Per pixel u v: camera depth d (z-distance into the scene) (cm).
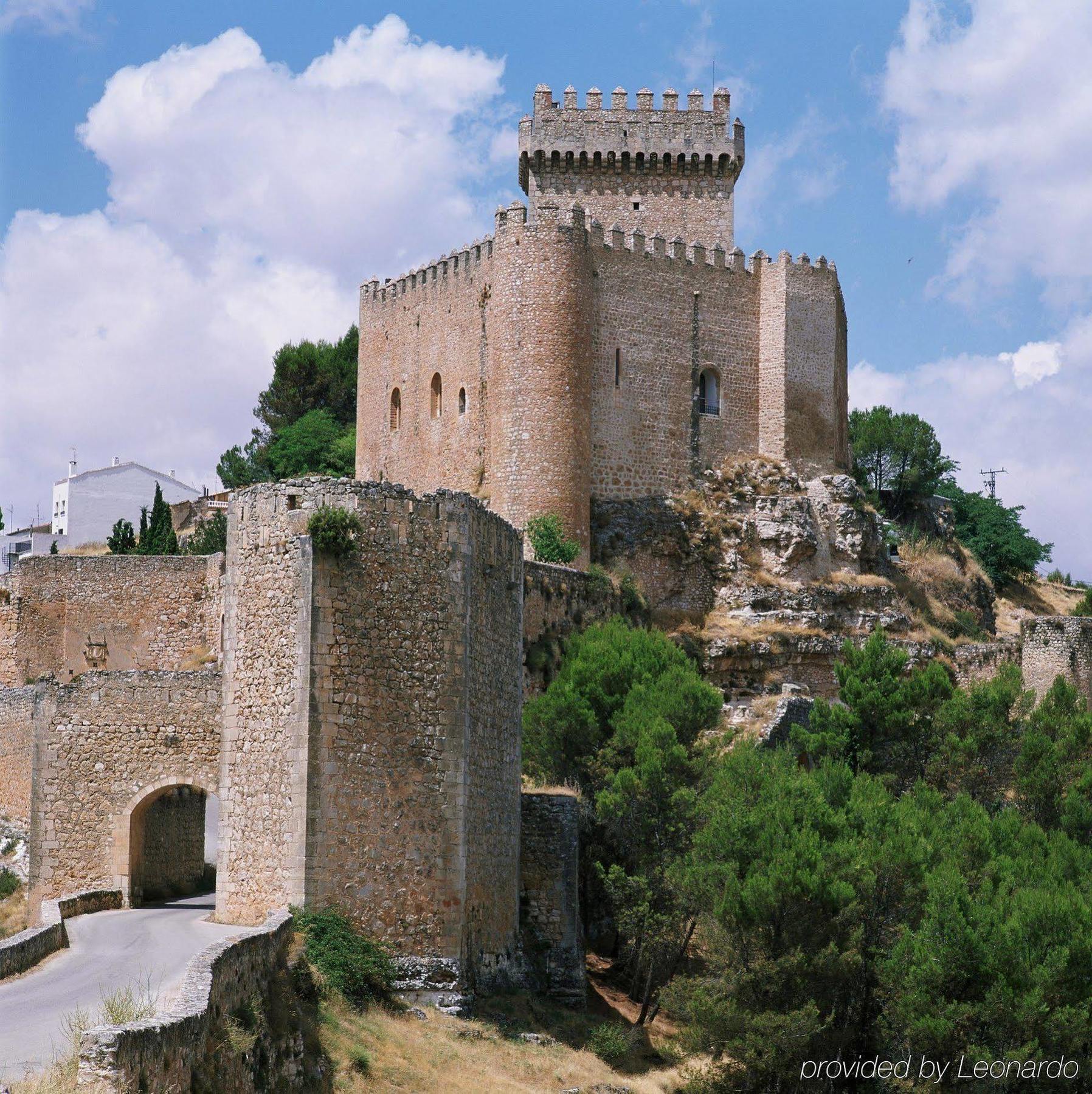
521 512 6912
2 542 11194
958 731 5375
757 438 7688
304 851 2956
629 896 4125
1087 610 10625
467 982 3173
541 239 7056
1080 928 3778
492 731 3394
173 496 11456
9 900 4038
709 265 7638
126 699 3631
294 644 3030
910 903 3941
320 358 11131
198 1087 2069
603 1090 3141
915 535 9069
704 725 4747
